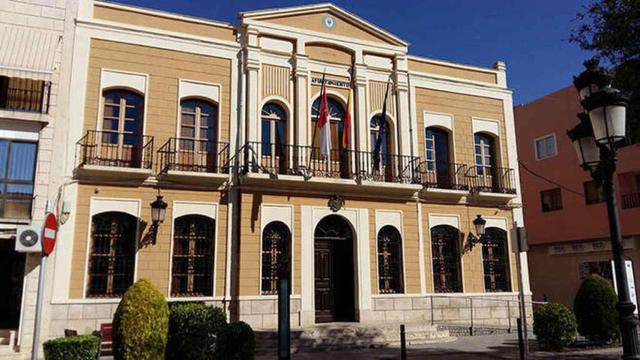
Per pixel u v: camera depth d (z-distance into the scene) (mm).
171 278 13820
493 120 18844
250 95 15383
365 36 17422
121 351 8484
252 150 14664
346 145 16078
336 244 16016
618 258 6418
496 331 15914
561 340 11641
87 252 13133
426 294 16375
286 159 15570
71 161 13398
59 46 13734
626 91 10039
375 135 17031
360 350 12594
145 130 14266
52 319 12531
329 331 13266
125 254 13617
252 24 15789
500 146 18688
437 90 18125
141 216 13805
